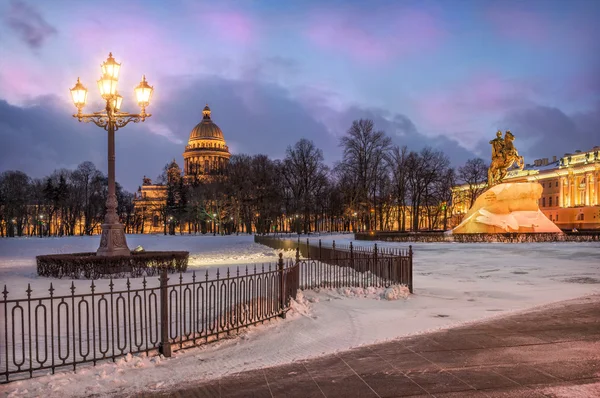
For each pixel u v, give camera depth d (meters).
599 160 102.56
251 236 87.12
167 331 9.29
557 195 114.94
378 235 54.94
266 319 11.91
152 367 8.55
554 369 8.02
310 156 89.69
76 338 10.69
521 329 10.81
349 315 12.77
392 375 7.88
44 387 7.51
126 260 21.91
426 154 85.88
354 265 19.81
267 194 89.25
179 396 7.15
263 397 7.04
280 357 9.06
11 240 77.25
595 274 21.16
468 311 13.09
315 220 98.25
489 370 8.03
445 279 19.98
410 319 12.16
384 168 77.25
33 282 19.86
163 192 146.25
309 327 11.48
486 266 25.06
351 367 8.35
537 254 32.62
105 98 22.56
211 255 39.09
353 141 75.38
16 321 12.41
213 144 152.88
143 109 22.86
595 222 102.12
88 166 111.19
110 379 7.84
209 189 94.81
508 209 51.62
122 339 10.55
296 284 14.89
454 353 9.05
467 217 54.59
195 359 9.02
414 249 38.22
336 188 93.00
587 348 9.23
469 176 99.31
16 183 102.50
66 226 108.88
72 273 21.42
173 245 57.84
